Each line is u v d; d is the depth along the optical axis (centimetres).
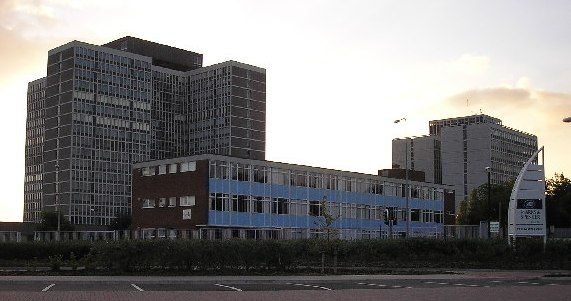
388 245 4653
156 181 7656
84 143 17400
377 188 9456
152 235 7562
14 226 13662
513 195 4816
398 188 9844
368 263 4503
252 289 2553
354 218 8962
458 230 8412
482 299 2131
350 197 8956
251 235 7544
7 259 4334
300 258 3922
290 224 8038
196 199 7181
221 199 7275
